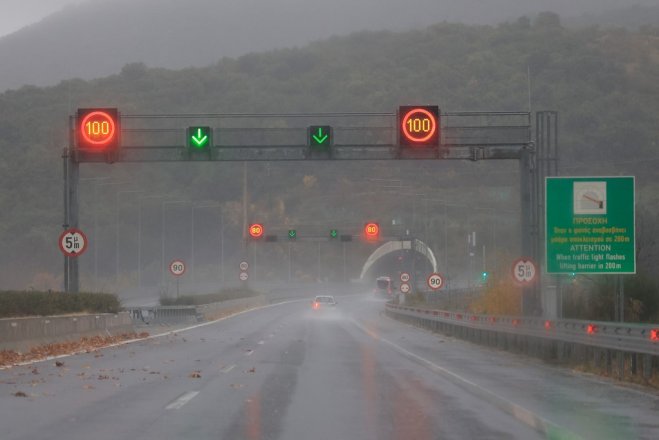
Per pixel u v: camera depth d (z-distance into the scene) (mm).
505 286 58125
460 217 164375
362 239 102125
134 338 52000
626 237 36281
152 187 184750
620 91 184125
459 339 58062
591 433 17797
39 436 16719
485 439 16969
